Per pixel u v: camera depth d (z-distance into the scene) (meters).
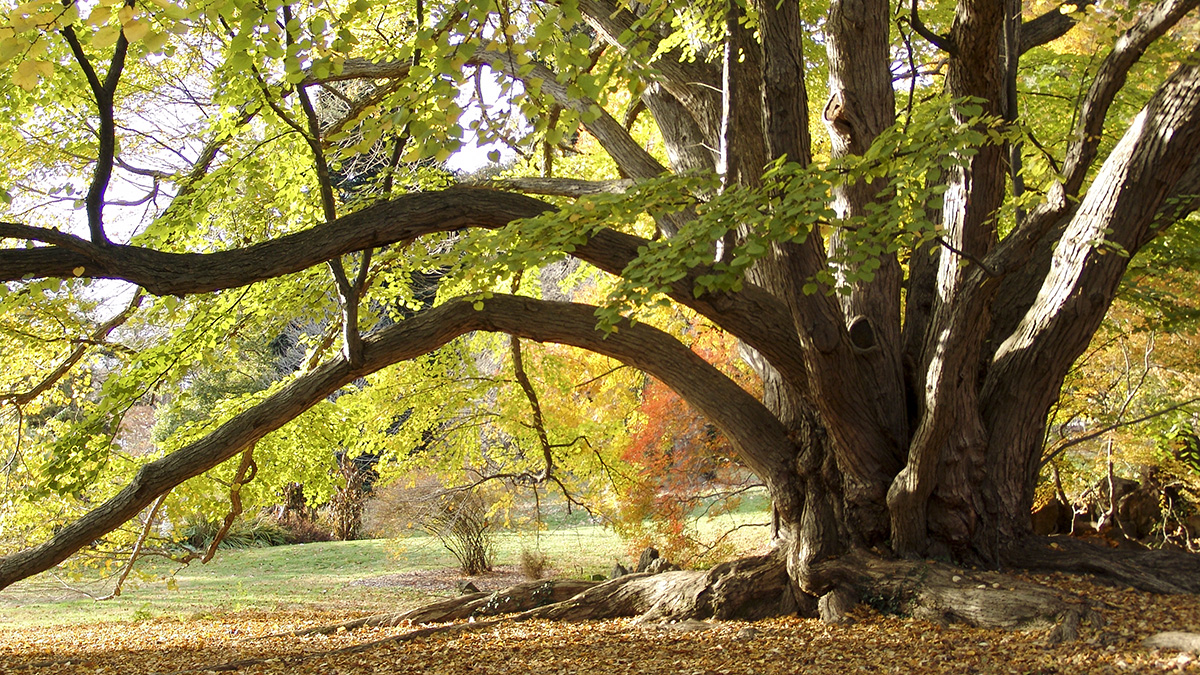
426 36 4.07
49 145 9.52
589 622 7.93
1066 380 10.12
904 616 6.57
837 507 7.40
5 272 5.25
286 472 10.65
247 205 8.52
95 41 3.34
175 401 9.91
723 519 18.78
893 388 7.41
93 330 9.93
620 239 7.24
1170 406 10.33
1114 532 10.04
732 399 7.70
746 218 4.88
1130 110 8.68
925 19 9.06
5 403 9.44
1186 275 8.98
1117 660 4.88
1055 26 7.89
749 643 6.39
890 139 4.91
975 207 6.60
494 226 6.89
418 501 16.11
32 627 11.33
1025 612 5.93
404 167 9.28
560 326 7.59
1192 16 5.99
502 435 13.70
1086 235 6.33
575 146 12.77
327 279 9.45
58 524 10.27
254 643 8.60
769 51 6.29
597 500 13.07
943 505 6.90
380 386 11.45
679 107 8.80
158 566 18.31
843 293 4.79
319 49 4.25
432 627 8.14
